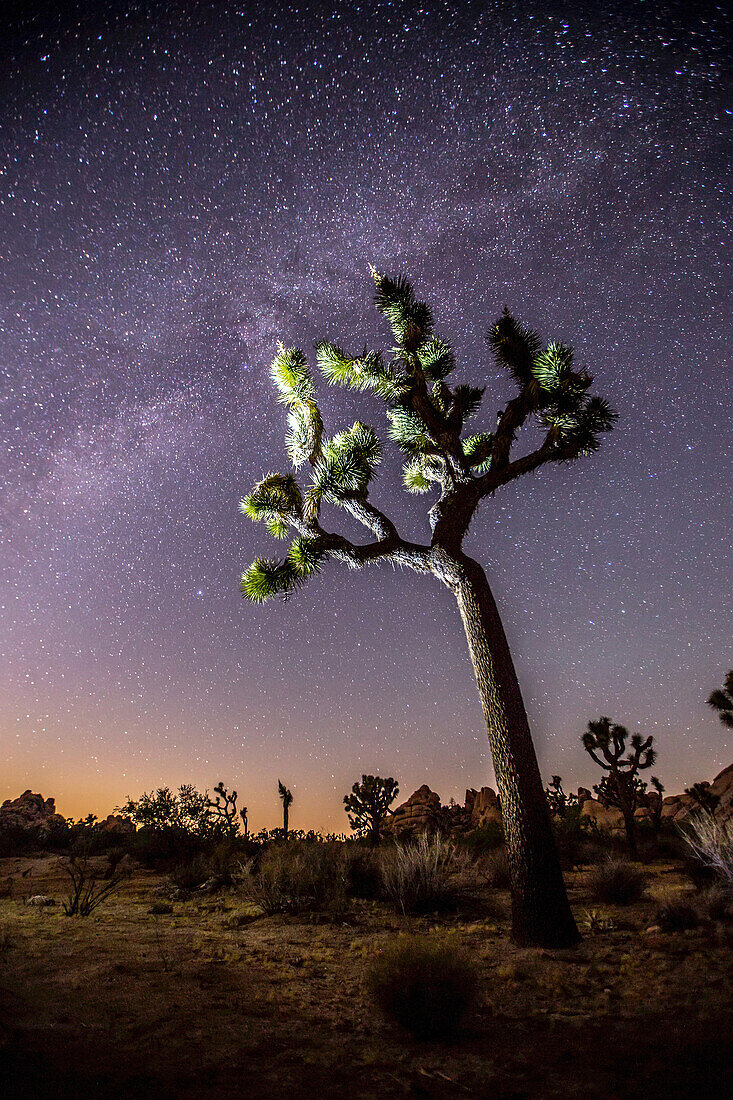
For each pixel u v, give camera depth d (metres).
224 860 13.16
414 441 9.56
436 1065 3.09
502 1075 2.95
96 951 5.63
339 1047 3.34
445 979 3.58
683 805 27.48
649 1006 3.92
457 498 8.35
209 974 4.80
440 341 9.92
